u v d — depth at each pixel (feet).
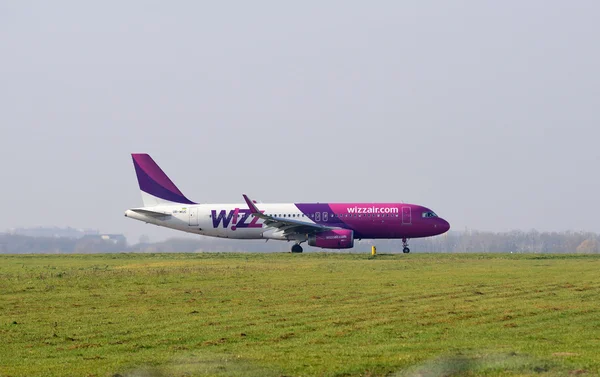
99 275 444.96
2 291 370.73
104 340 243.19
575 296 329.52
